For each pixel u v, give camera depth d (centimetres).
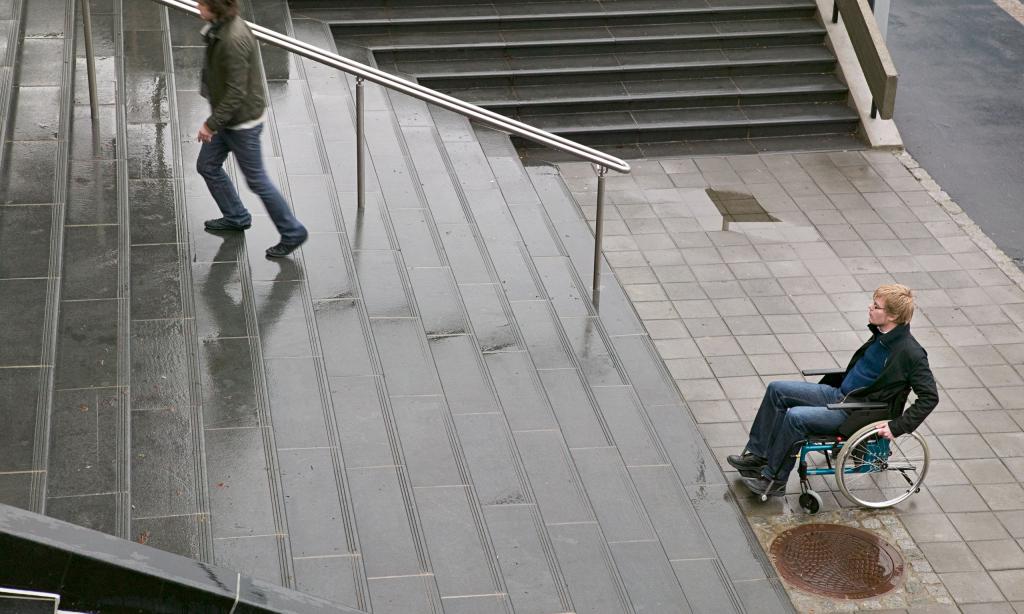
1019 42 1595
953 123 1372
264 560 605
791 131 1311
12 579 443
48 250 775
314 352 778
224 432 688
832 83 1349
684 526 716
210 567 477
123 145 923
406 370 784
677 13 1364
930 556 745
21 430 627
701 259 1074
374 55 1278
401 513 664
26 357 681
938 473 821
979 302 1033
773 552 739
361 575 612
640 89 1314
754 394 895
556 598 631
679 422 816
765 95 1323
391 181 1013
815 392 769
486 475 711
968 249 1116
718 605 665
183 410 688
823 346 959
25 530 441
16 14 1062
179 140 961
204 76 791
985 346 972
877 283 1052
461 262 922
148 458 646
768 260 1079
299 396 736
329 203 959
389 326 822
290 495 658
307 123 1081
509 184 1086
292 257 876
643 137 1280
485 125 1192
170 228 852
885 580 723
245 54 774
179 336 748
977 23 1650
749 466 785
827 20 1382
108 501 598
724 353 944
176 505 615
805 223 1147
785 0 1398
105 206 845
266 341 780
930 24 1644
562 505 702
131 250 822
